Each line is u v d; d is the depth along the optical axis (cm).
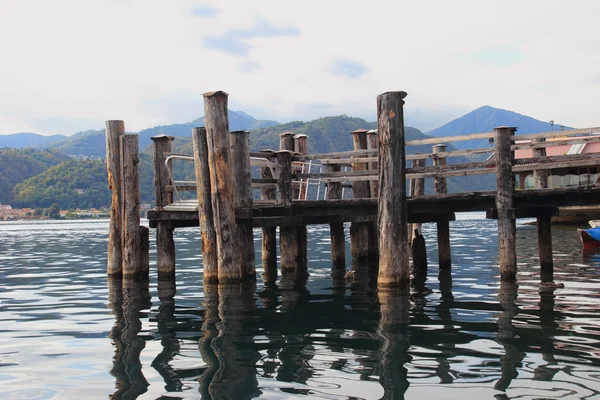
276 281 1350
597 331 768
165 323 887
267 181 1330
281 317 911
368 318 888
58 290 1304
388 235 1104
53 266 1939
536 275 1342
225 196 1180
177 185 1412
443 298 1054
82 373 636
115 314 978
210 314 949
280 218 1316
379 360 656
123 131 1428
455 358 657
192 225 1439
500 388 555
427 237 3103
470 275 1398
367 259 1700
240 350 710
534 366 620
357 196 1667
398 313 922
